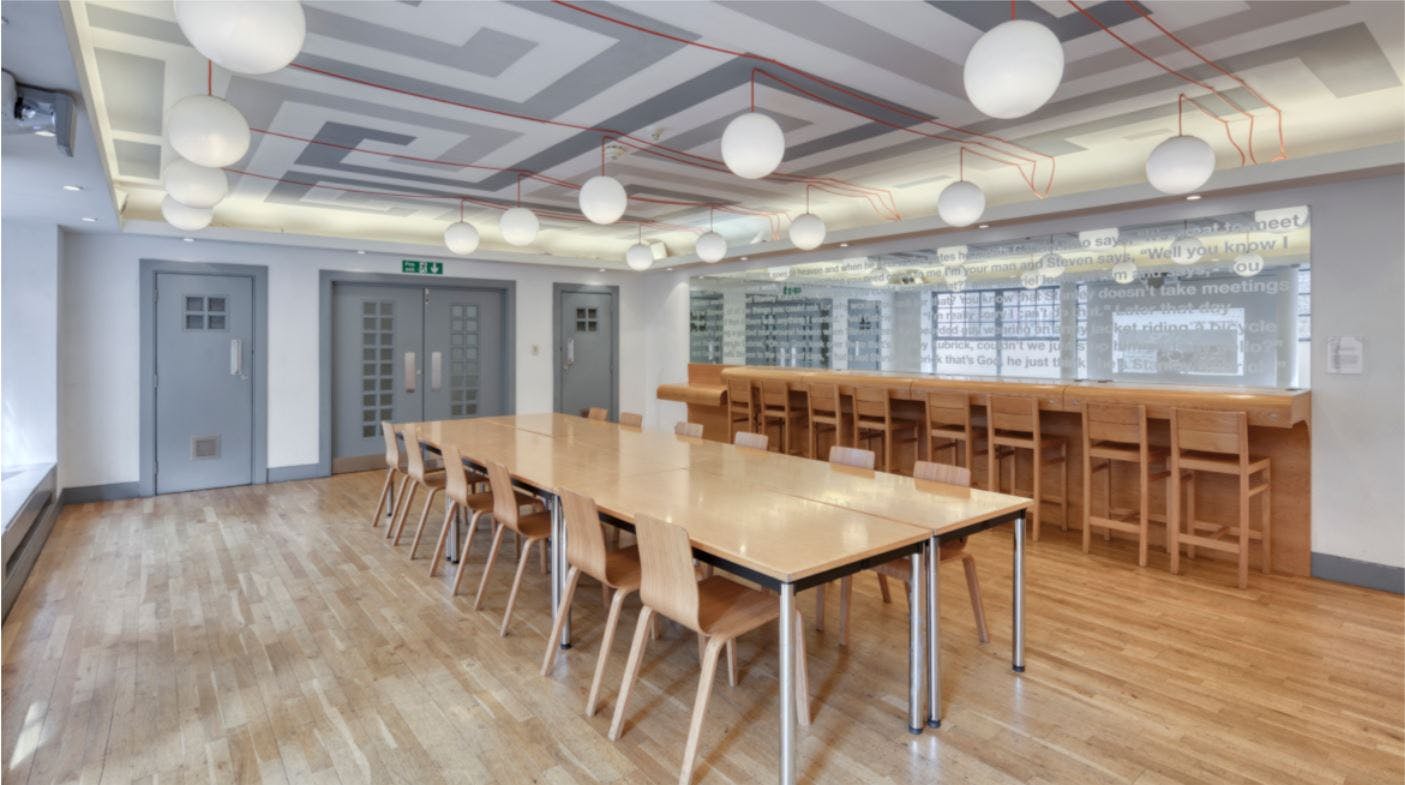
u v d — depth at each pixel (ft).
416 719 8.85
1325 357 14.10
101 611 12.28
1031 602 12.77
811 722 8.77
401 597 13.06
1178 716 8.89
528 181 19.74
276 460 23.81
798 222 16.48
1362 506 13.73
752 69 11.81
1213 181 14.48
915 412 19.97
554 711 9.05
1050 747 8.22
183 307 22.09
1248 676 9.97
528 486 11.82
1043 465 18.06
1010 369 19.85
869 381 19.67
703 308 30.55
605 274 32.07
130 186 19.27
